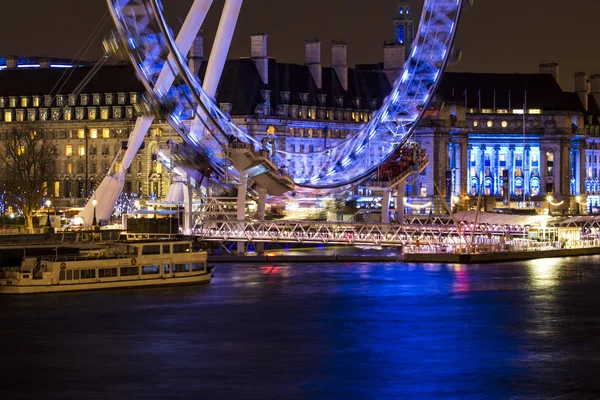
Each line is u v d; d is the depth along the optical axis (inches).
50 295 6195.9
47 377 4571.9
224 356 4877.0
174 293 6333.7
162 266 6569.9
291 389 4419.3
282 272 7332.7
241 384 4478.3
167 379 4539.9
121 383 4493.1
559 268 7593.5
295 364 4758.9
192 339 5182.1
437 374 4611.2
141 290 6422.2
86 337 5196.9
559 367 4712.1
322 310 5856.3
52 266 6269.7
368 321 5580.7
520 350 4987.7
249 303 6033.5
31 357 4854.8
